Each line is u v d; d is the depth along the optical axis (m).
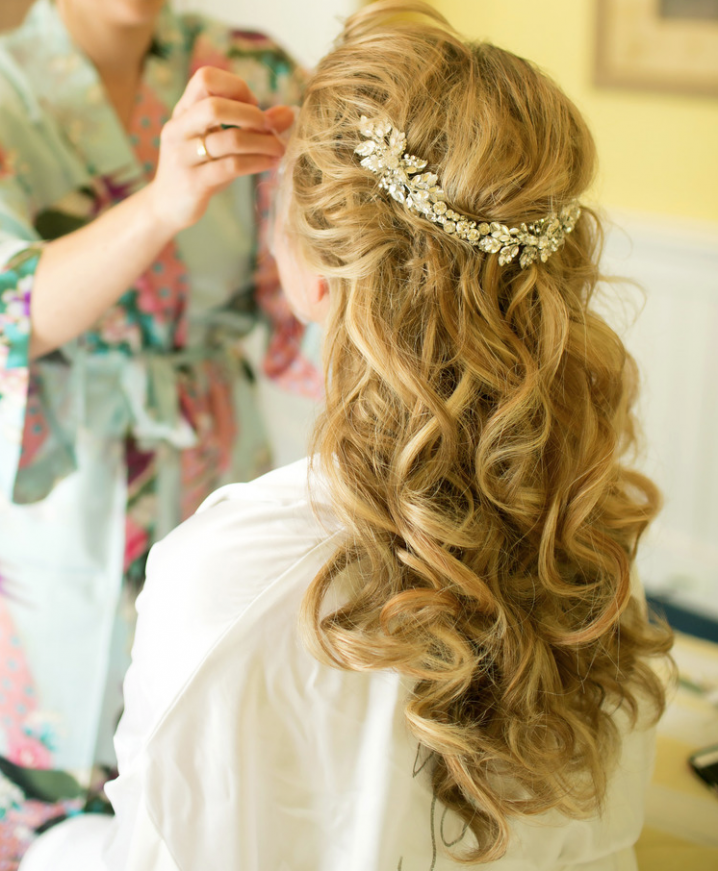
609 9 1.83
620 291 1.98
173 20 1.13
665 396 2.03
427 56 0.63
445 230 0.62
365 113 0.62
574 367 0.69
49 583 1.12
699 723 0.94
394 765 0.61
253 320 1.27
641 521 0.77
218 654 0.59
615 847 0.77
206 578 0.62
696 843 0.89
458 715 0.64
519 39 1.96
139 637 0.66
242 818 0.61
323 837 0.63
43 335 0.91
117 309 1.07
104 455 1.11
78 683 1.15
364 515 0.63
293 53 1.91
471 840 0.66
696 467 2.04
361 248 0.63
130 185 1.07
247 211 1.17
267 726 0.60
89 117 1.02
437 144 0.62
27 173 0.99
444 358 0.64
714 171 1.86
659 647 0.79
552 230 0.65
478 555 0.65
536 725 0.66
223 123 0.77
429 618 0.62
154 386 1.12
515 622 0.65
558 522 0.69
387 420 0.64
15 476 0.99
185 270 1.11
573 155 0.66
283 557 0.63
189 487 1.20
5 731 1.16
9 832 1.20
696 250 1.88
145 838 0.61
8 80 0.98
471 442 0.66
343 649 0.59
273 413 2.20
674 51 1.80
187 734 0.59
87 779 1.18
